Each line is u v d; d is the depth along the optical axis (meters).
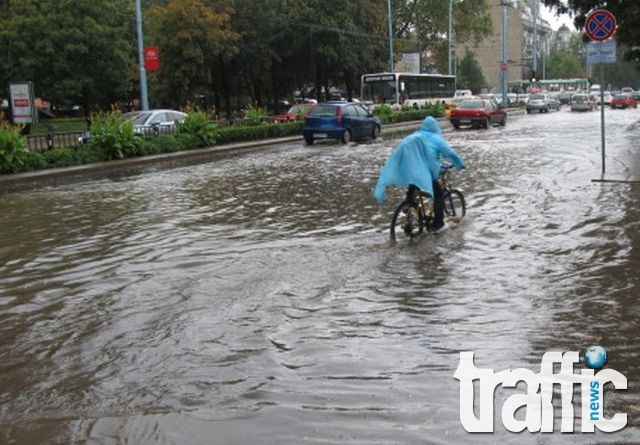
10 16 36.91
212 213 12.49
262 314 6.62
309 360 5.48
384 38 57.22
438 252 8.88
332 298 7.06
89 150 22.78
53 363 5.62
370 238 9.87
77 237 10.70
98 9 36.06
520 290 7.14
